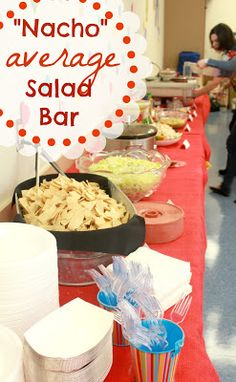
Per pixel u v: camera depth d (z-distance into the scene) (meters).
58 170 1.25
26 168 1.45
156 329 0.69
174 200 1.55
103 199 1.12
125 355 0.80
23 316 0.71
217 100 7.20
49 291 0.73
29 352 0.62
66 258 0.97
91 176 1.31
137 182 1.39
